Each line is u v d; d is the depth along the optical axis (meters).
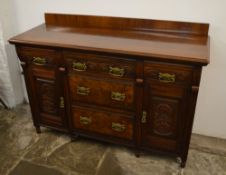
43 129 2.18
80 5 1.92
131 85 1.60
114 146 1.99
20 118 2.33
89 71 1.66
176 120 1.62
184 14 1.72
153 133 1.72
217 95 1.90
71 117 1.91
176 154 1.75
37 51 1.72
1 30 2.13
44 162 1.85
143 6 1.78
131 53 1.46
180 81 1.48
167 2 1.71
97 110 1.79
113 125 1.80
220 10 1.64
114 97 1.68
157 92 1.57
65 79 1.76
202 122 2.04
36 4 2.05
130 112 1.70
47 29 1.90
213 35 1.73
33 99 1.97
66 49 1.62
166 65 1.46
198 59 1.36
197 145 1.99
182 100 1.54
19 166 1.82
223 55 1.77
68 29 1.90
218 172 1.75
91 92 1.73
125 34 1.77
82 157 1.89
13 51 2.29
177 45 1.55
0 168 1.80
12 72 2.34
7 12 2.12
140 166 1.81
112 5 1.84
